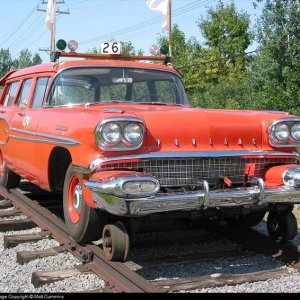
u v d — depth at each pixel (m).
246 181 4.69
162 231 5.93
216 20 30.48
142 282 4.05
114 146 4.21
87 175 4.39
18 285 4.43
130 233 4.64
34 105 6.27
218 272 4.72
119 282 4.08
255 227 6.29
